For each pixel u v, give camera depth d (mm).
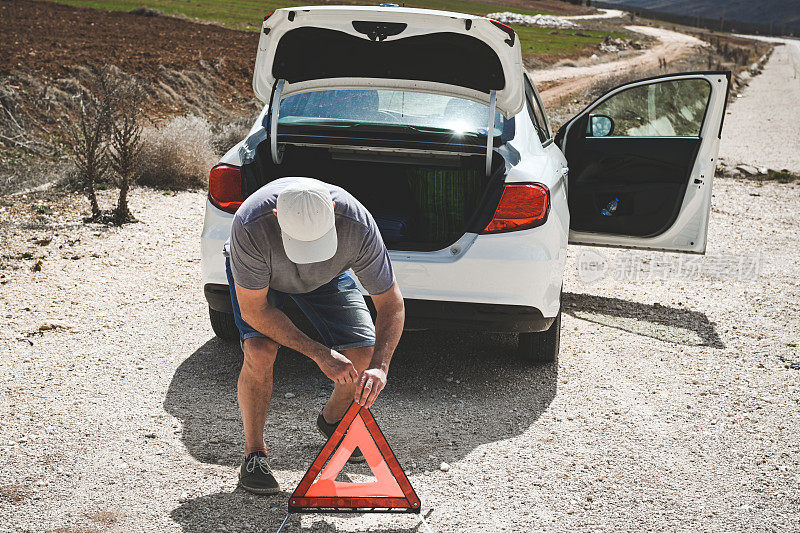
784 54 75625
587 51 52094
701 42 83125
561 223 4297
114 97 8805
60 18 27375
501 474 3391
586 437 3781
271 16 3961
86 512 2957
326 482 2980
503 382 4422
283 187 2785
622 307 5977
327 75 4266
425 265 3971
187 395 4043
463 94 4207
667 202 5371
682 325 5590
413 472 3375
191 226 7652
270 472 3160
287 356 4656
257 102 19281
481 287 3975
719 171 12922
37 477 3176
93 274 5938
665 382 4516
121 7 37719
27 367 4230
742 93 31219
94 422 3680
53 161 10031
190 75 18859
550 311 4188
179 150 9453
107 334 4789
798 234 8844
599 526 3014
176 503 3049
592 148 5434
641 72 32688
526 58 40125
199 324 5062
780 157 14852
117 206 7711
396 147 4168
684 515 3117
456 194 4562
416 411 4000
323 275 2906
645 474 3439
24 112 11875
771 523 3080
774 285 6707
